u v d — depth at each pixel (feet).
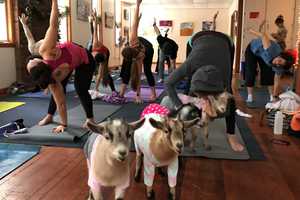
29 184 7.54
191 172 8.38
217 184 7.74
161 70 25.34
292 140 11.16
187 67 8.75
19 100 17.31
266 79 17.28
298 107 12.87
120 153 4.91
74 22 28.14
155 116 6.92
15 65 20.53
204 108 8.68
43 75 9.79
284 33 23.25
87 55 11.27
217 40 9.31
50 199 6.91
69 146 10.05
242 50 29.40
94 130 5.26
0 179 7.74
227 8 46.32
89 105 11.39
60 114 11.34
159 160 6.36
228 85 9.05
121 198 5.58
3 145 9.95
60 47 10.43
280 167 8.77
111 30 37.83
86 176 8.00
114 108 15.49
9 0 19.69
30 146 9.89
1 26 20.02
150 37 46.85
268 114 13.61
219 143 10.41
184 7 47.21
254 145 10.52
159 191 7.38
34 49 10.51
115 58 39.34
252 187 7.61
